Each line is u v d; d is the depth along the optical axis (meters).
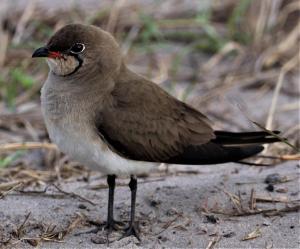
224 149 11.52
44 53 11.22
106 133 11.03
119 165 11.15
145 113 11.28
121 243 10.83
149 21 19.34
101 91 11.17
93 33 11.27
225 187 12.37
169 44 19.81
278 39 19.06
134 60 18.97
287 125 16.11
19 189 12.59
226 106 17.17
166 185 12.62
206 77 18.33
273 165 13.42
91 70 11.20
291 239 10.73
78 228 11.30
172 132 11.42
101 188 12.73
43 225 11.25
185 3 20.94
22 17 19.62
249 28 19.39
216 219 11.31
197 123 11.66
